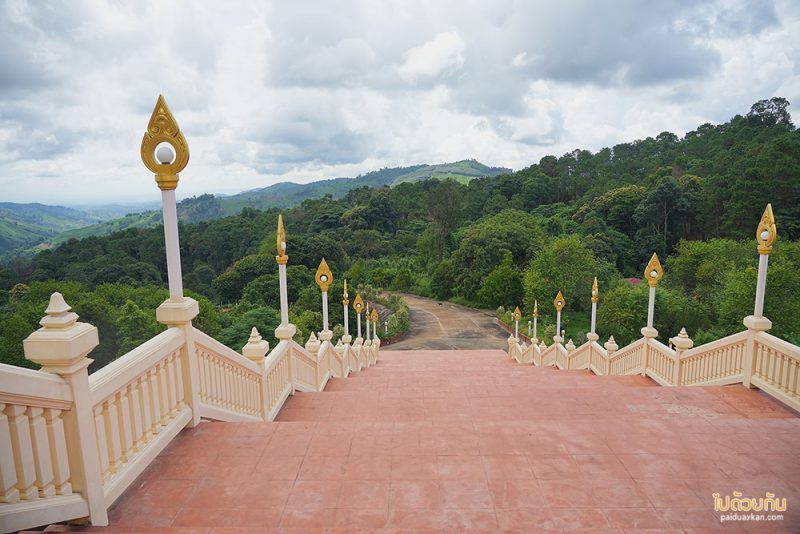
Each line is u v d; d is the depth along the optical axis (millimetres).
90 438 2871
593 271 34938
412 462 3738
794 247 30641
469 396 7062
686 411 5828
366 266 60562
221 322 32844
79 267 58469
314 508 3156
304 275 47688
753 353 6254
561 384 8234
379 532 2688
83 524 2852
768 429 4348
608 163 90750
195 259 75375
